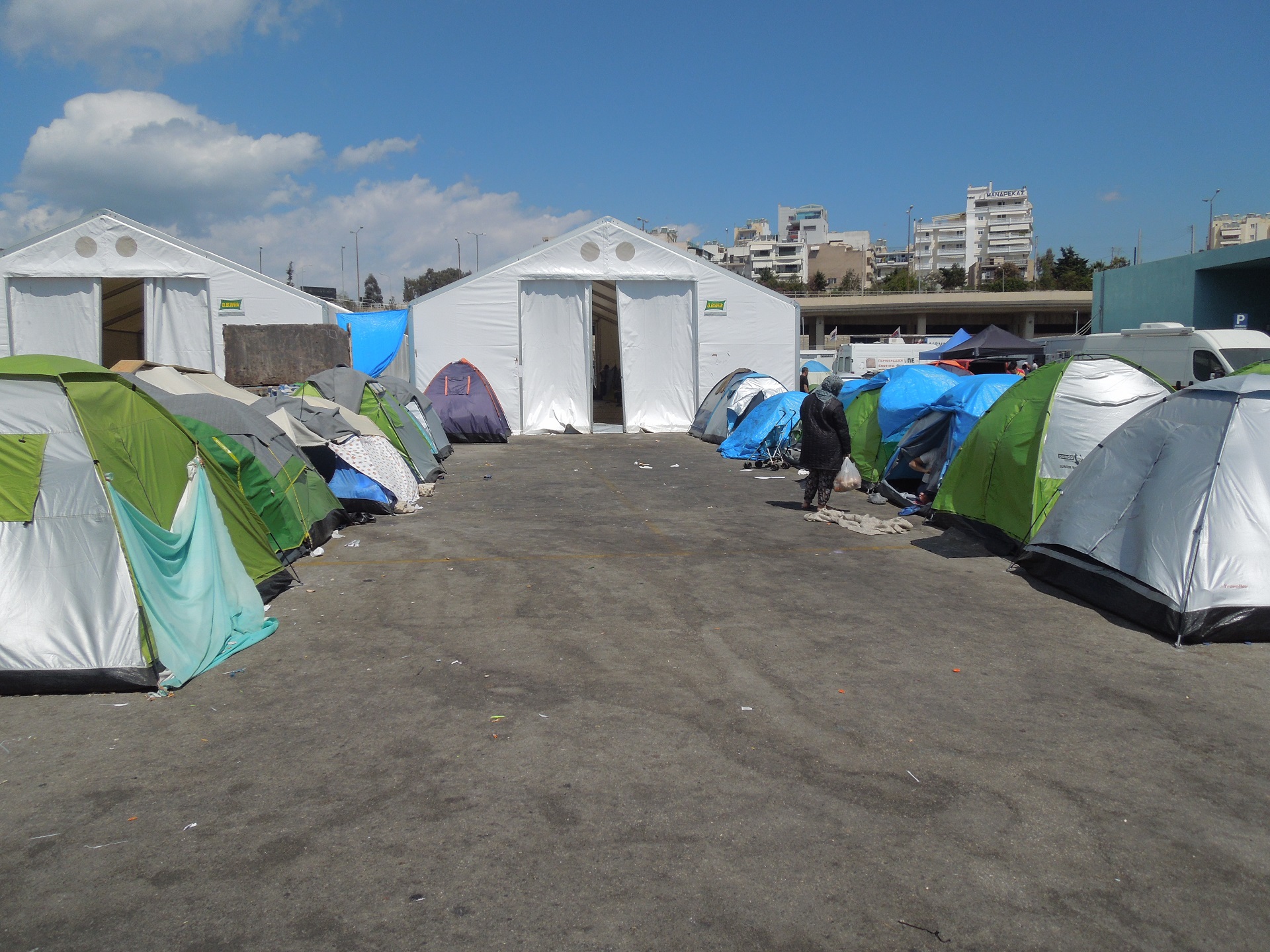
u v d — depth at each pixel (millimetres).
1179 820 4000
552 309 23219
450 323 22875
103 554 5605
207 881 3471
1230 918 3309
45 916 3260
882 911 3309
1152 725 5020
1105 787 4297
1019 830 3893
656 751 4613
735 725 4949
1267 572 6430
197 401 8727
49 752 4625
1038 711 5199
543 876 3500
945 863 3633
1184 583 6473
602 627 6727
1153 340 20750
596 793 4168
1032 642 6430
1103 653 6199
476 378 21547
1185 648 6285
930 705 5258
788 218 148125
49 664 5348
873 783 4297
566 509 11898
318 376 13266
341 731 4863
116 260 22000
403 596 7559
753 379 20562
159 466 6492
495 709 5148
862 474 13883
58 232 21766
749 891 3412
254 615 6688
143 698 5332
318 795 4160
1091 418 8922
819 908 3318
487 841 3752
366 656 6062
